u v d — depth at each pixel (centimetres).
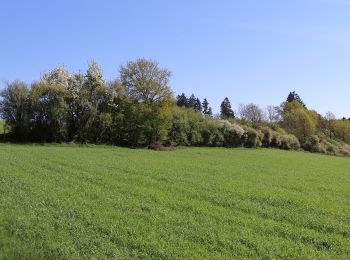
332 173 4769
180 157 5550
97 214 1911
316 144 11550
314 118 14825
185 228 1759
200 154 6431
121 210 2031
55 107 6450
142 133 7269
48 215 1855
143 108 7262
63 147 6069
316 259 1441
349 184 3697
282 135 10600
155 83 7450
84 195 2350
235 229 1791
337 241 1684
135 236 1620
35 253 1407
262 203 2447
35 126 6531
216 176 3625
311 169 5138
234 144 9038
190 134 8044
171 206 2194
